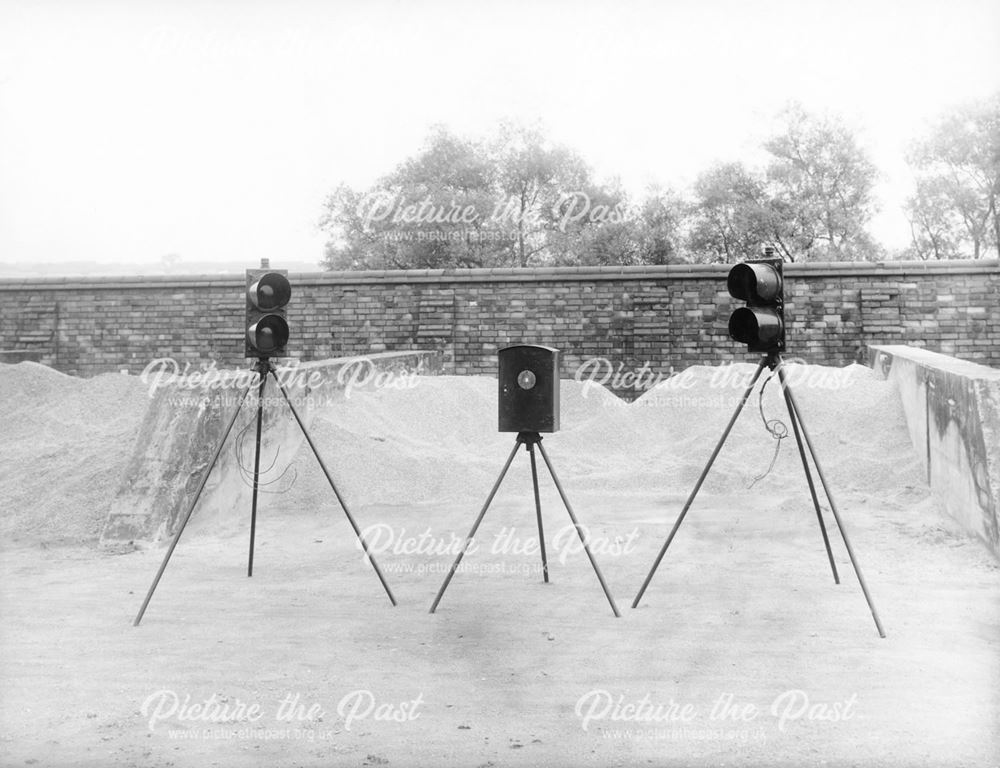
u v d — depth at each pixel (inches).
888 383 356.2
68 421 337.1
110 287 533.0
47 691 139.0
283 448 298.7
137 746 120.5
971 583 196.5
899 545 229.6
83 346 535.8
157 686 140.9
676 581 203.6
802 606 181.9
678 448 341.7
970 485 233.0
